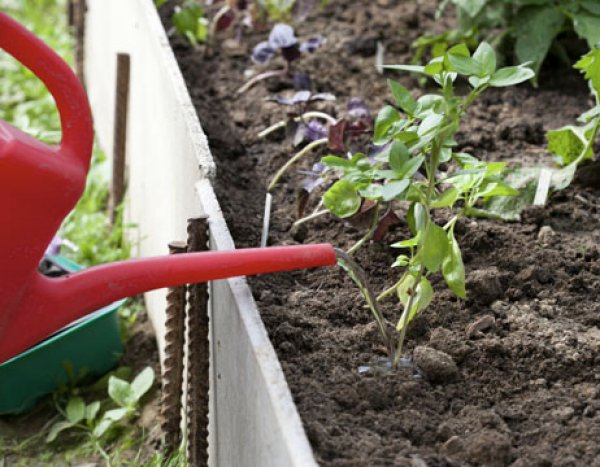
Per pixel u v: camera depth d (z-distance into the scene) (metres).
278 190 3.73
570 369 2.82
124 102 4.78
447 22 5.04
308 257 2.73
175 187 3.71
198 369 3.10
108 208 5.20
